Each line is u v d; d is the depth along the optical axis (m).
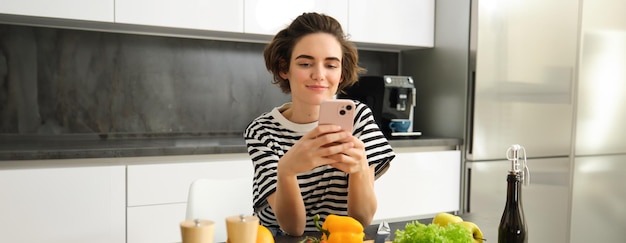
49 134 2.51
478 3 2.64
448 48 2.86
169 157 2.17
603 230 3.11
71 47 2.52
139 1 2.30
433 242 0.86
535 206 2.85
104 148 2.05
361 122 1.30
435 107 2.98
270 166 1.24
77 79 2.54
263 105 2.95
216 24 2.45
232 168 2.24
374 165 1.28
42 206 1.93
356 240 0.96
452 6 2.82
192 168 2.17
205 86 2.80
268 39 2.82
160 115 2.71
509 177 0.99
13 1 2.09
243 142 2.42
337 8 2.68
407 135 2.78
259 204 1.23
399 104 2.83
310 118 1.27
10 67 2.41
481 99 2.68
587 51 2.94
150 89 2.68
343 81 1.27
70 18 2.19
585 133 2.98
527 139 2.81
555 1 2.83
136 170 2.07
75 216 1.98
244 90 2.89
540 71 2.82
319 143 1.02
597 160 3.04
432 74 3.00
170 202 2.14
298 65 1.15
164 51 2.70
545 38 2.82
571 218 2.99
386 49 3.21
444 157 2.73
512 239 0.98
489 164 2.74
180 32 2.62
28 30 2.43
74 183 1.97
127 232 2.08
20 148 2.02
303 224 1.17
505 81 2.73
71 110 2.54
